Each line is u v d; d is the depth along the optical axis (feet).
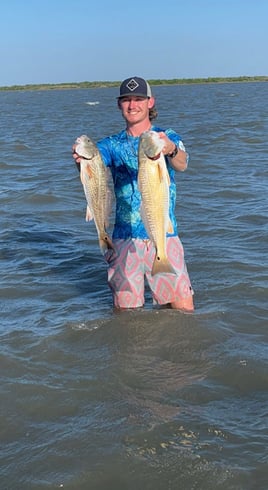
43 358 8.75
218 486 5.94
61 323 10.01
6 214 18.56
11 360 8.68
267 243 14.39
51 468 6.30
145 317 9.78
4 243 15.23
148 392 7.73
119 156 9.39
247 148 33.60
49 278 12.53
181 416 7.13
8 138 44.06
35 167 28.78
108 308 10.69
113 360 8.61
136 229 9.64
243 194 20.49
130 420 7.07
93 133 47.47
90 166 8.13
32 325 10.02
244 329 9.61
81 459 6.42
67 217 18.10
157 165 7.82
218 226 16.11
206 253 13.58
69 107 96.99
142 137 7.79
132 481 6.07
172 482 6.02
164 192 8.02
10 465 6.37
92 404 7.47
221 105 83.15
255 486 5.91
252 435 6.71
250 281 11.68
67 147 37.24
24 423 7.12
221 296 11.02
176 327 9.51
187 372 8.23
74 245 14.97
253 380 7.97
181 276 9.77
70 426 7.02
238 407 7.32
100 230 8.52
